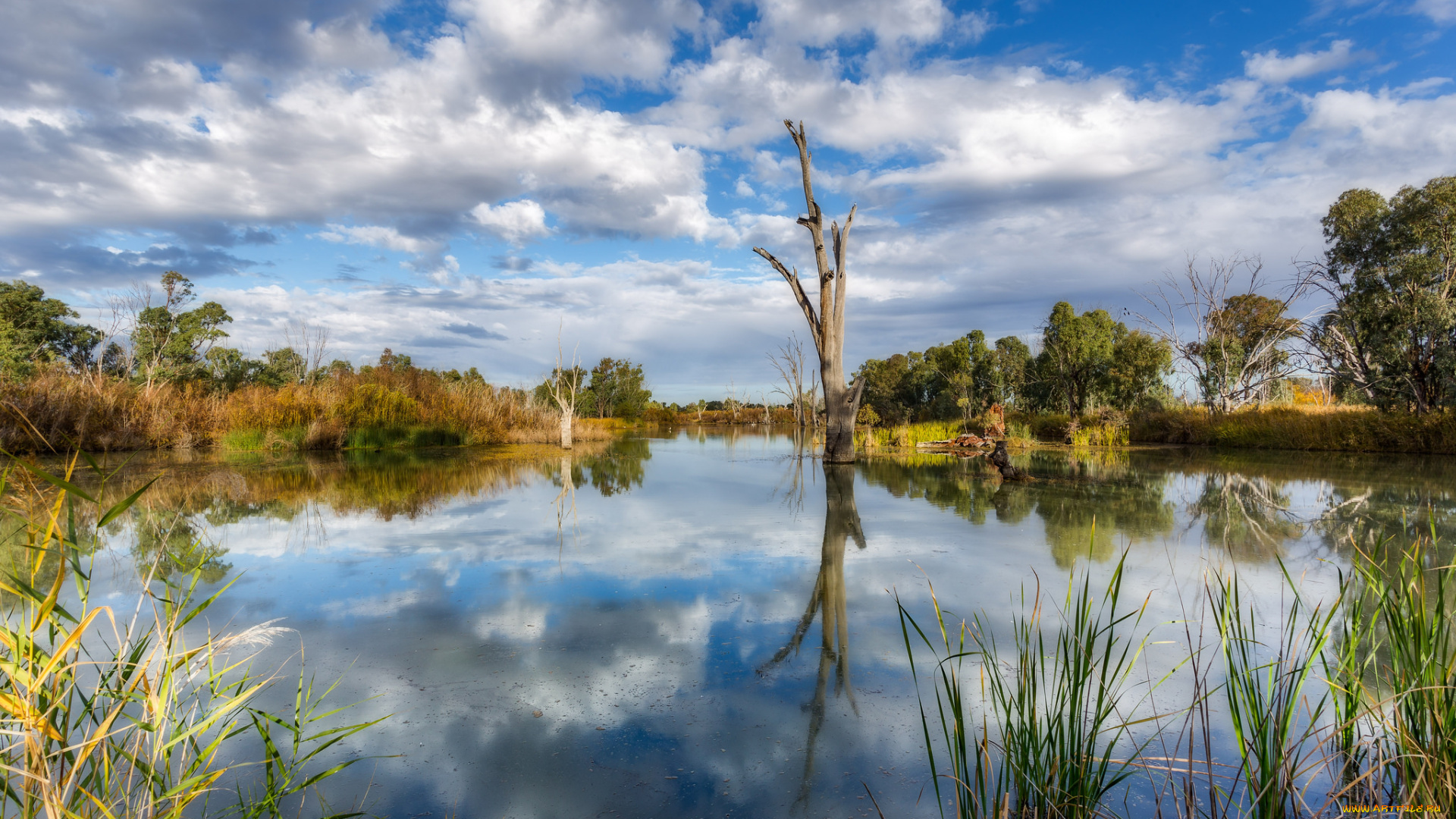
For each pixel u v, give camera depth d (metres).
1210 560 6.03
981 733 3.04
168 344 32.03
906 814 2.46
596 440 31.16
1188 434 24.31
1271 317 25.75
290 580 5.79
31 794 1.77
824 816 2.45
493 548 7.06
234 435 20.25
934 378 39.19
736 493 11.62
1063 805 2.29
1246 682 2.46
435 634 4.44
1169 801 2.52
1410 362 18.70
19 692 1.87
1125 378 27.69
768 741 3.03
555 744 3.01
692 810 2.51
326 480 13.44
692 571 6.05
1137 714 3.18
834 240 17.50
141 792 2.40
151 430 19.55
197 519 8.86
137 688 2.41
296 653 4.10
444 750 2.96
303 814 2.46
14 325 28.67
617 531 8.01
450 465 17.14
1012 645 4.06
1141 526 7.79
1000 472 13.07
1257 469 14.29
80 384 18.92
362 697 3.50
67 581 5.55
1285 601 4.80
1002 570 5.87
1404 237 18.45
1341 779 2.60
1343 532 7.20
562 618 4.77
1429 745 2.36
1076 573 5.70
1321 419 19.91
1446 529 7.27
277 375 35.53
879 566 6.09
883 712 3.29
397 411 24.45
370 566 6.28
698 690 3.56
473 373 45.03
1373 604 4.62
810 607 4.95
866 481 13.27
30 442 16.14
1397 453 17.88
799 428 38.66
